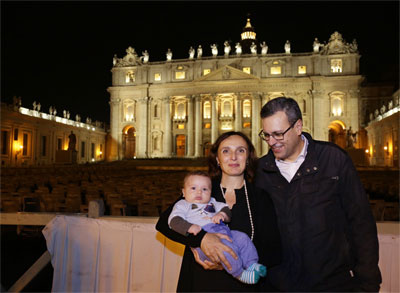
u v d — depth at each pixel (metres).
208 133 62.75
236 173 2.89
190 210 2.78
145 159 59.53
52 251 4.27
